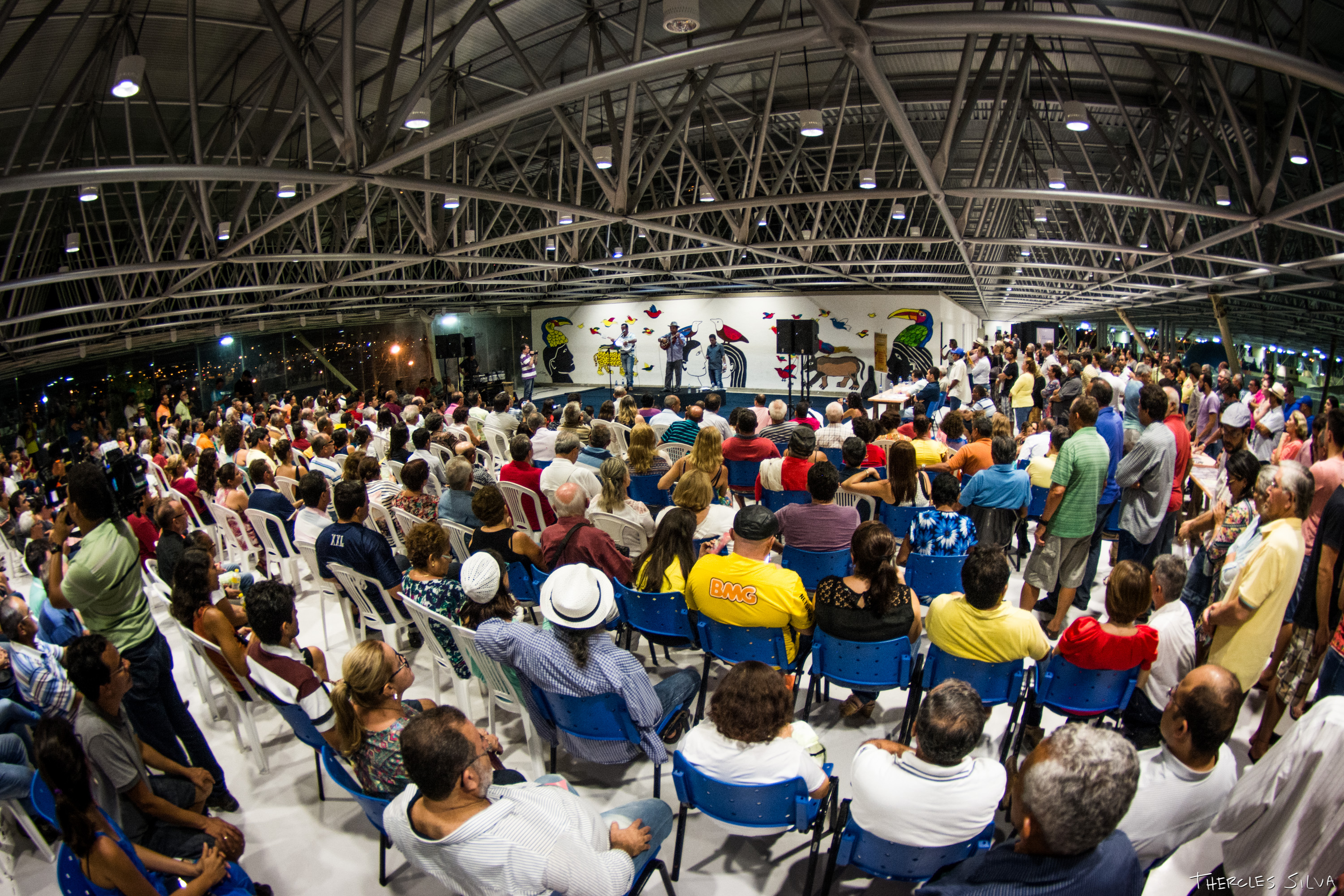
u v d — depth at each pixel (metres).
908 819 2.35
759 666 2.70
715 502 6.30
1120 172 16.30
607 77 5.38
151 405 21.53
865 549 3.43
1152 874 2.21
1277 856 1.93
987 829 2.41
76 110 8.69
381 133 6.86
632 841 2.43
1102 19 4.25
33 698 3.61
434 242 15.31
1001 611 3.23
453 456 8.59
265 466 6.42
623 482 5.48
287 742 4.32
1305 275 18.47
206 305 22.41
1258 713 4.12
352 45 5.89
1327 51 9.34
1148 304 36.88
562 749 3.82
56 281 10.91
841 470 6.28
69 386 19.30
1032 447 6.70
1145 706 3.41
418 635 5.23
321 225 19.45
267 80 8.45
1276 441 9.78
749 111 12.52
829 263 22.22
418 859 2.22
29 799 3.59
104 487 3.40
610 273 24.17
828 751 3.87
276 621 3.25
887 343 25.55
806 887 2.85
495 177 17.56
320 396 16.42
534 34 9.27
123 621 3.40
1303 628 3.39
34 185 5.28
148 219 14.65
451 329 31.75
